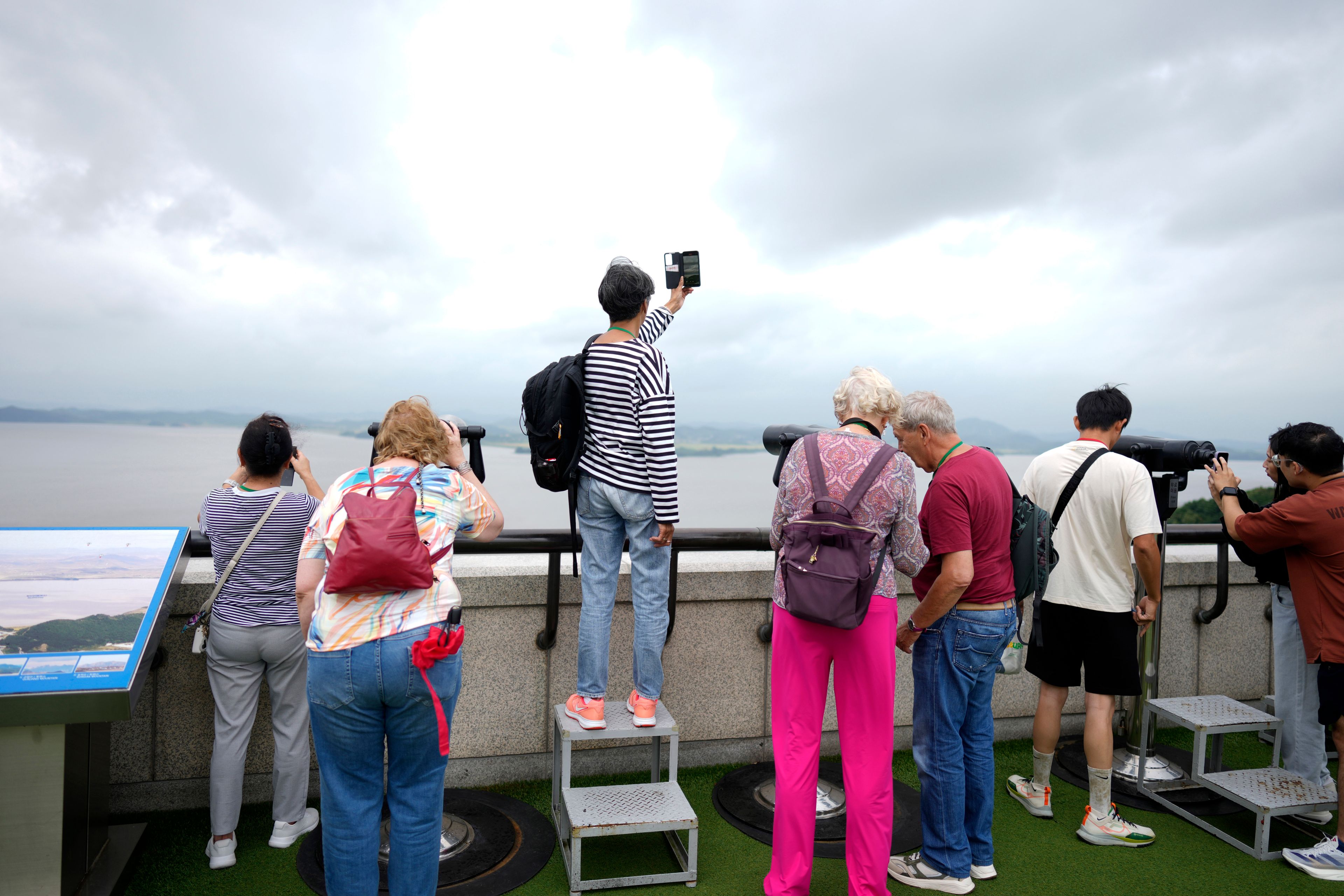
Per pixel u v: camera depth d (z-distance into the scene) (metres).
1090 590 3.06
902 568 2.41
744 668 3.64
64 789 2.26
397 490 2.06
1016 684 4.07
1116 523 3.01
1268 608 4.41
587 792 2.85
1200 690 4.34
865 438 2.39
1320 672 2.95
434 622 2.01
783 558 2.33
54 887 2.24
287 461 2.82
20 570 2.45
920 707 2.74
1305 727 3.37
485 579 3.29
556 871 2.78
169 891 2.57
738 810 3.19
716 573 3.55
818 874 2.79
